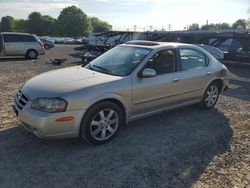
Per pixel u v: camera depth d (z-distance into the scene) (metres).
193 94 5.76
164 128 5.15
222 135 4.93
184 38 19.86
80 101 3.94
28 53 18.14
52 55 21.89
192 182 3.46
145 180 3.47
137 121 5.44
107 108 4.27
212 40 17.75
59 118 3.82
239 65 16.41
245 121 5.71
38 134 3.86
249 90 8.82
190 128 5.21
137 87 4.60
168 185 3.38
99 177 3.50
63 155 3.99
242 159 4.08
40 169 3.62
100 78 4.41
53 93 3.93
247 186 3.42
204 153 4.22
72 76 4.53
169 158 4.03
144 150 4.25
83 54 17.08
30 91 4.12
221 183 3.46
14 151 4.05
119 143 4.45
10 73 11.27
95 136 4.25
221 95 7.94
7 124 5.07
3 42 17.25
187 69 5.55
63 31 106.81
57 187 3.27
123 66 4.84
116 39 24.66
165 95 5.11
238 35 16.05
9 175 3.46
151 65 4.88
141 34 24.17
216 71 6.17
